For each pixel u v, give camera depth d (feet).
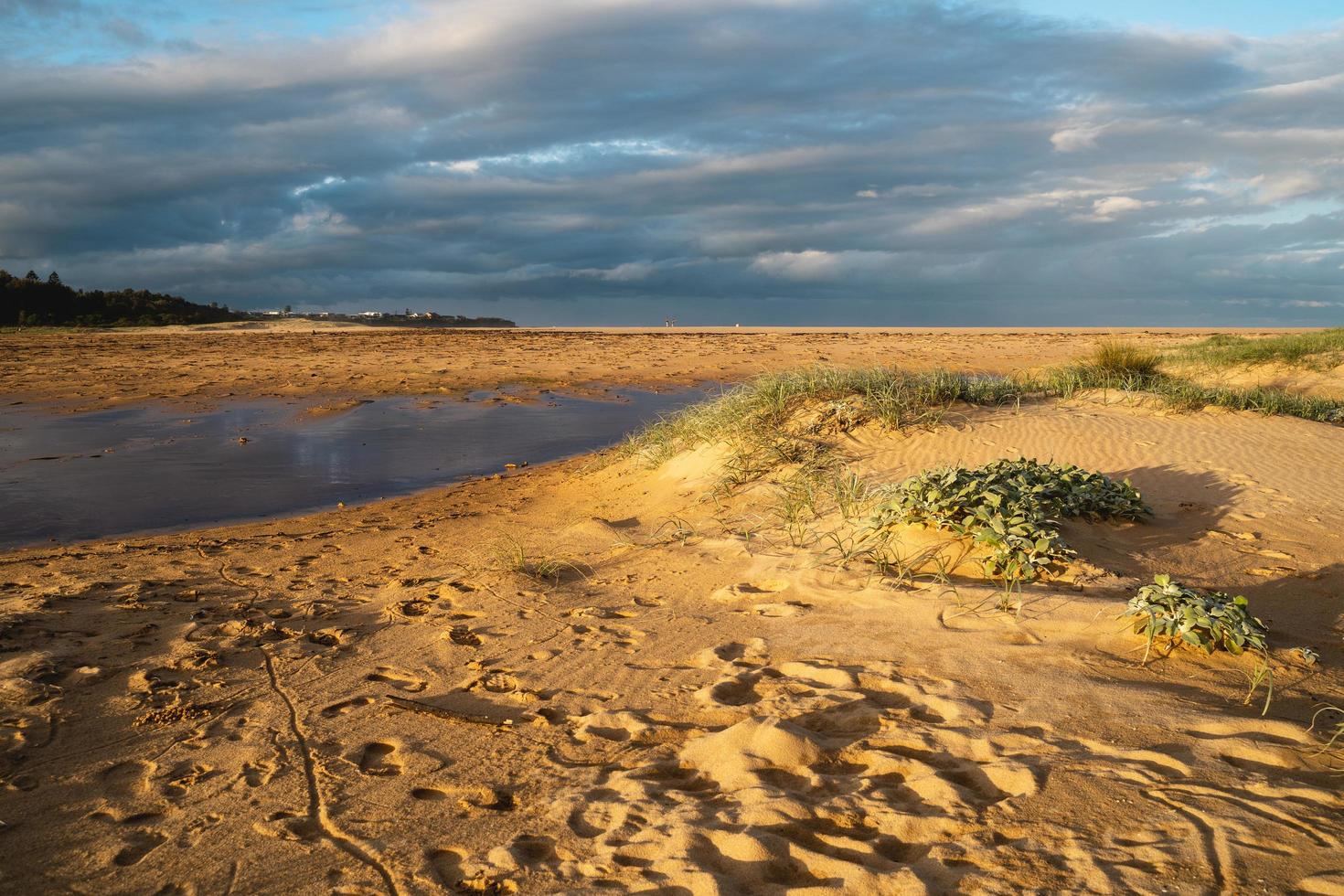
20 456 39.52
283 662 15.08
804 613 16.74
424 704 13.29
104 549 24.23
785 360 99.66
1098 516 21.13
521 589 19.19
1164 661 13.74
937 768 10.49
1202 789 9.66
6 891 8.77
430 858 9.24
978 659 13.93
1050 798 9.59
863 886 8.18
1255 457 27.04
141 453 40.88
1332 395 49.93
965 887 8.05
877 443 29.53
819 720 12.12
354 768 11.34
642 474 33.24
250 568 21.95
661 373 85.51
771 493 26.21
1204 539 20.33
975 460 27.50
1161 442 28.81
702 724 12.29
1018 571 17.29
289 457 41.01
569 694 13.56
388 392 66.39
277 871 9.05
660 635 15.97
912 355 108.88
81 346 105.60
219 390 64.28
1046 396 35.94
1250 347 61.36
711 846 9.04
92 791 10.85
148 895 8.73
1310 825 8.88
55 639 15.96
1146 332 195.11
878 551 19.26
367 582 20.43
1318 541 20.01
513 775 11.03
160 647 15.76
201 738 12.26
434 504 31.48
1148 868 8.22
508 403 63.00
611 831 9.50
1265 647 13.76
